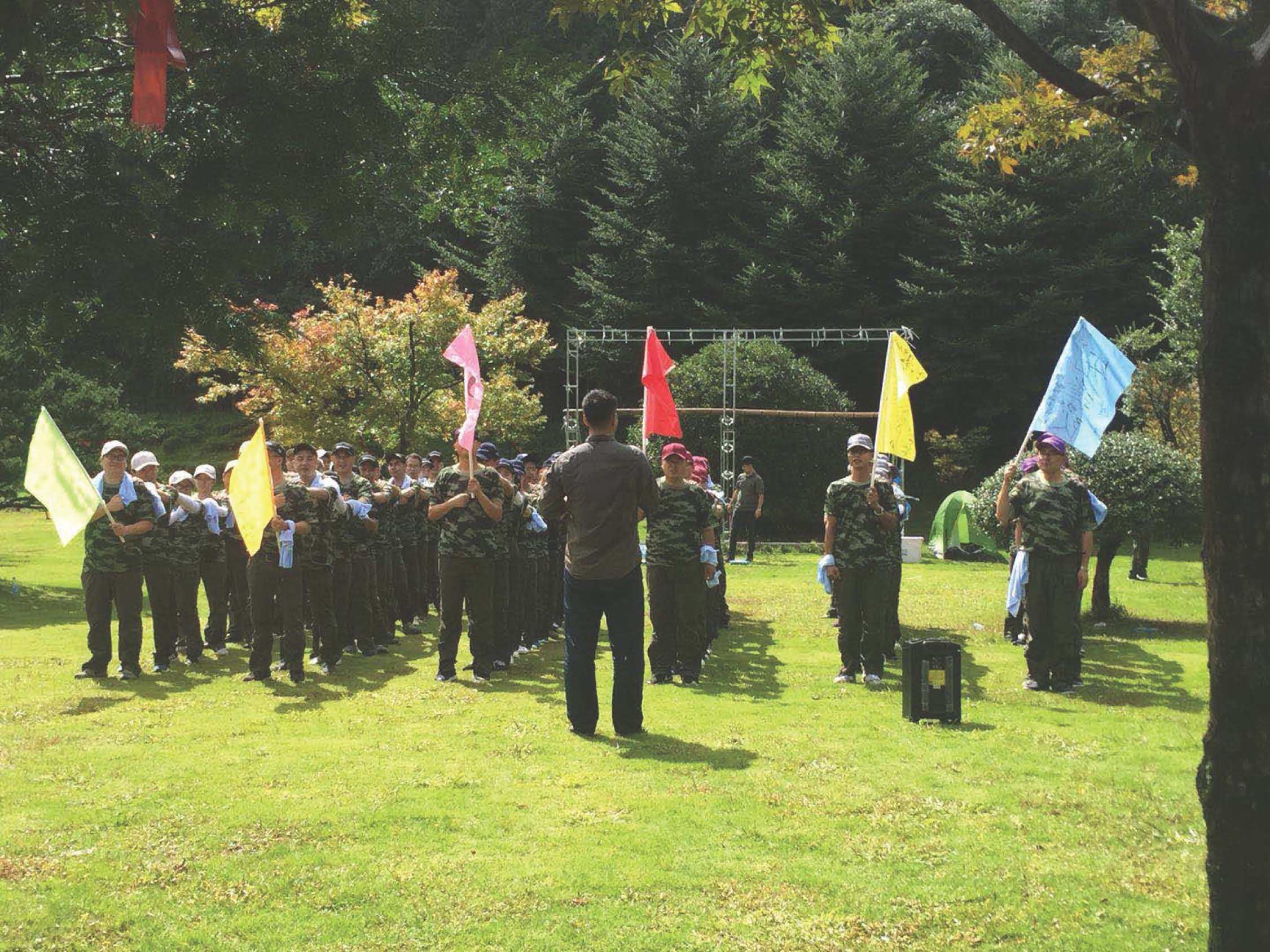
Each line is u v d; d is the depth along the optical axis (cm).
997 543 1223
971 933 413
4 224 542
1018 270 3362
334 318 2286
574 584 716
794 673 966
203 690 895
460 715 787
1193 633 1236
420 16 647
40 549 2539
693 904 438
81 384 2225
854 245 3556
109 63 654
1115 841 514
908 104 3566
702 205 3575
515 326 2419
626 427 3825
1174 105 346
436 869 475
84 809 557
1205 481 305
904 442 992
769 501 2683
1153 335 2328
